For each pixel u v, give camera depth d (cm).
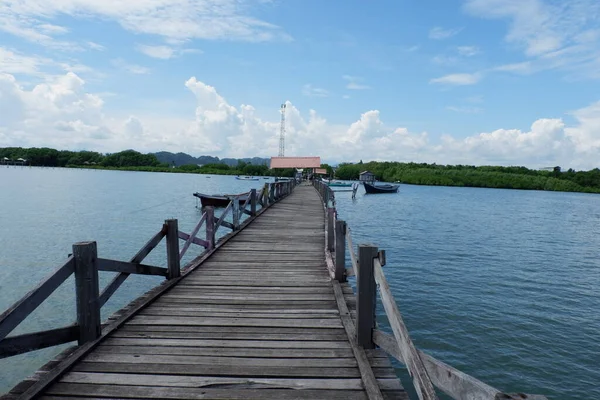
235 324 417
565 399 663
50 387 288
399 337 241
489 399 155
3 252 1402
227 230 2048
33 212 2591
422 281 1288
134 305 461
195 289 547
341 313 439
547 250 2002
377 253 347
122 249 1525
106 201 3569
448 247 1956
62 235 1788
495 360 774
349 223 2825
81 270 350
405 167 14200
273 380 302
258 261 725
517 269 1530
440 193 8212
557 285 1309
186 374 310
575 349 827
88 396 279
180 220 2441
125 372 311
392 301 263
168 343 366
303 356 343
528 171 13975
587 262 1719
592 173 12075
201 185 7375
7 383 609
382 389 289
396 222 2947
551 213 4369
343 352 351
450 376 199
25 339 294
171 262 579
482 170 14375
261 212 1505
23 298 284
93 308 357
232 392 285
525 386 696
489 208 4759
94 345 350
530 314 1016
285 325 416
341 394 284
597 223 3403
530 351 813
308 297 513
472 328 912
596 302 1132
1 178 7538
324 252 806
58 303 898
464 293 1169
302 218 1362
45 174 10269
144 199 3912
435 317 968
